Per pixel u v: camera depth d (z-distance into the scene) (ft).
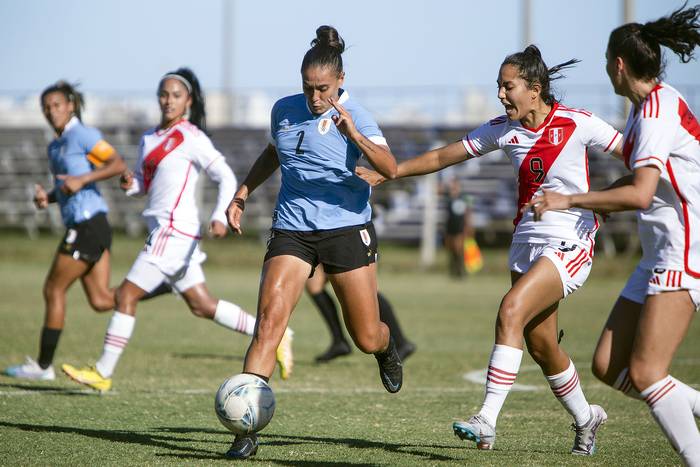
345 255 66.95
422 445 70.79
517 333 63.82
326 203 67.10
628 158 56.34
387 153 63.00
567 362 67.77
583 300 238.89
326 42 65.77
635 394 58.03
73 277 102.32
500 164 400.06
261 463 62.69
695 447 54.39
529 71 65.26
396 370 74.13
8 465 61.52
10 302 202.80
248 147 435.53
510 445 71.61
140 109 479.00
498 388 63.67
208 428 77.30
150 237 94.84
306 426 79.46
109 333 92.02
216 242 397.80
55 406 86.63
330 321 126.82
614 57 56.29
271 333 64.39
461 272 310.45
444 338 157.28
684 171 55.01
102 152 99.04
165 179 94.73
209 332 160.56
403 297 240.53
